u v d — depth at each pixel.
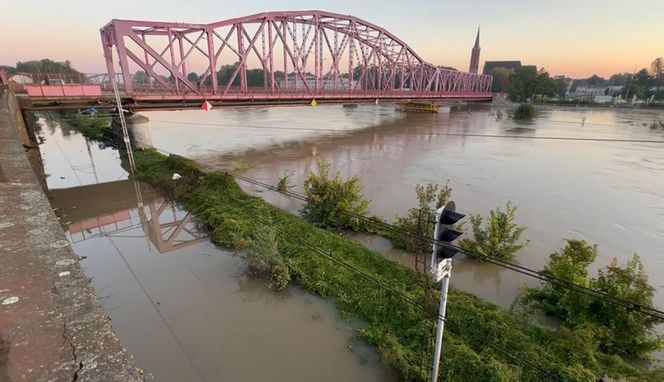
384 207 13.46
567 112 62.31
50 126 35.47
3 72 22.66
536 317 7.09
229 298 7.99
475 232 9.80
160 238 11.19
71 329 1.89
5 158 6.38
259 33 30.91
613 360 5.56
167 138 30.22
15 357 1.66
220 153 24.06
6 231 3.14
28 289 2.21
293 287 8.27
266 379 5.88
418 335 6.28
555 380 5.14
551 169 20.44
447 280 3.93
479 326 6.43
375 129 38.09
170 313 7.53
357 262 8.88
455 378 5.34
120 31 22.38
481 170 19.95
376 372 5.93
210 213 12.19
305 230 10.62
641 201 14.80
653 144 29.55
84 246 10.73
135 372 1.68
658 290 8.33
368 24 44.03
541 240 10.91
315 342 6.64
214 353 6.43
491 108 71.69
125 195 15.16
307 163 21.33
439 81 70.00
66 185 16.53
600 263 9.62
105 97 21.11
